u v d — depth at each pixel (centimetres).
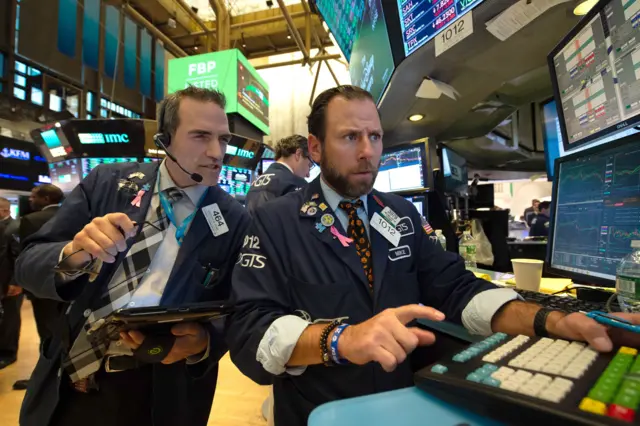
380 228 86
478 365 44
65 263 80
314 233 80
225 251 108
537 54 171
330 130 82
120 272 97
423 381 43
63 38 574
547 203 388
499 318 69
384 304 77
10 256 273
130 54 700
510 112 291
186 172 102
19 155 563
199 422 105
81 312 95
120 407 98
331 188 87
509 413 35
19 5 517
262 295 73
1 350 277
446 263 88
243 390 230
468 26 141
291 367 64
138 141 317
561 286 133
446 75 192
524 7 129
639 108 82
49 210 266
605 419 30
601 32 92
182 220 106
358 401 41
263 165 445
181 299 98
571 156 107
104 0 596
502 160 441
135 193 106
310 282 76
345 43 275
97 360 93
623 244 83
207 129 99
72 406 96
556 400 34
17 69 520
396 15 171
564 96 112
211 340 94
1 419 196
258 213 86
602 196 92
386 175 238
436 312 55
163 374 99
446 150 236
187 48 729
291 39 681
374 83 221
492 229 229
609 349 47
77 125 310
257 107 490
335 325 59
